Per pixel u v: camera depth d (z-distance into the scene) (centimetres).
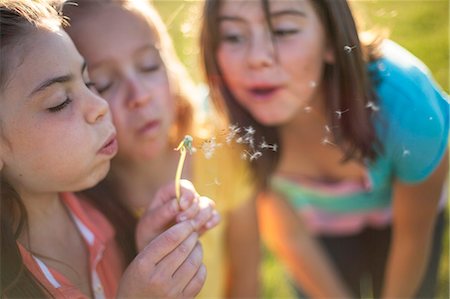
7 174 58
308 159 96
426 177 85
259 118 80
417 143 80
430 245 100
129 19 71
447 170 88
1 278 58
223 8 75
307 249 109
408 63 82
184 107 81
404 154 82
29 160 57
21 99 55
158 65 74
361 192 99
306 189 102
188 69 93
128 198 76
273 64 75
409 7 155
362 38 80
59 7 62
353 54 75
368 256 110
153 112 73
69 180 58
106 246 69
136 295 57
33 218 62
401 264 98
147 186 77
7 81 55
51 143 56
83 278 65
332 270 111
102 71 71
